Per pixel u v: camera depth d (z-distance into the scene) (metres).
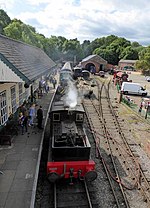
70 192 8.83
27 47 25.81
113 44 99.69
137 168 11.06
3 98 13.13
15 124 13.35
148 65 64.19
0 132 12.15
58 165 8.84
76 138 9.91
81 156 9.12
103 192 8.98
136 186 9.58
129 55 88.94
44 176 9.87
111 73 61.41
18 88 16.69
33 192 8.09
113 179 9.98
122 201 8.55
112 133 16.00
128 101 25.03
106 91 33.12
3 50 12.44
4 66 9.84
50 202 8.21
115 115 20.45
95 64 63.62
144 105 23.42
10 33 47.34
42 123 15.34
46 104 20.67
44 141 13.10
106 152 12.77
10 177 8.94
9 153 10.98
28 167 9.73
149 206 8.33
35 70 16.88
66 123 11.08
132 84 32.12
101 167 11.01
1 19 65.44
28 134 13.50
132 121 19.09
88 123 17.89
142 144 14.12
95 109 22.23
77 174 9.02
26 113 13.76
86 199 8.46
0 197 7.75
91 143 13.93
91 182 9.60
